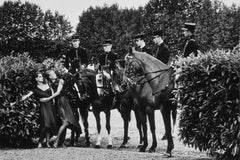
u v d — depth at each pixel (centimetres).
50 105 1355
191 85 1053
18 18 5350
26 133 1349
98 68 1513
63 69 1502
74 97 1449
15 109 1326
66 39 5509
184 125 1078
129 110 1442
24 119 1330
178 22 4916
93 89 1410
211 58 1027
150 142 1523
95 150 1238
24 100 1334
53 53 5475
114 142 1590
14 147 1366
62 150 1238
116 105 1455
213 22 5091
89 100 1427
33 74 1377
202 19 5144
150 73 1171
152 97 1223
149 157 1096
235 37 4894
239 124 982
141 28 5484
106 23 5778
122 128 2080
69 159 1069
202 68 1037
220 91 995
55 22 5525
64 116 1358
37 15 5447
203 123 1032
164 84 1141
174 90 1080
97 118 1413
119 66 1440
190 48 1219
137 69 1207
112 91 1432
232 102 992
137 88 1259
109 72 1451
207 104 1017
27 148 1342
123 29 5709
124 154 1149
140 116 1266
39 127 1368
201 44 4862
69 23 5622
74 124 1364
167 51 1288
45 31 5481
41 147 1338
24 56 1445
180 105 1080
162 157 1105
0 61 1391
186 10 5356
